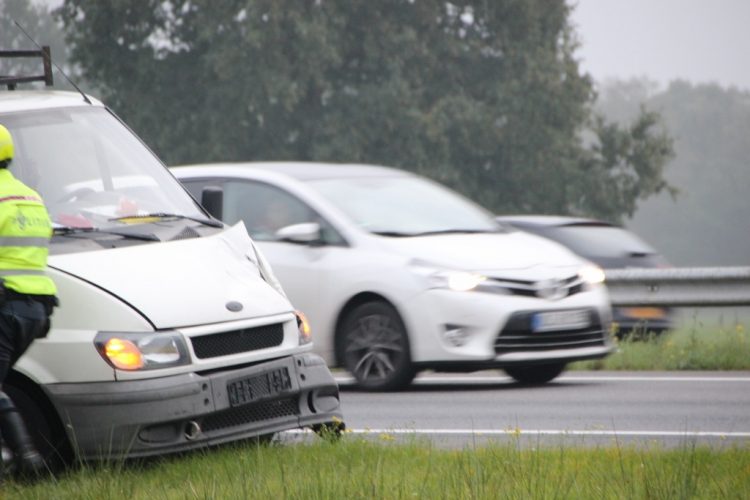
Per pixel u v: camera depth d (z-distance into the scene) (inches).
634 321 2470.5
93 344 1140.5
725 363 2160.4
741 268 2416.3
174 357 1151.6
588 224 2655.0
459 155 7864.2
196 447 1159.0
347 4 7652.6
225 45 7416.3
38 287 1089.4
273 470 1115.9
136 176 1337.4
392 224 1926.7
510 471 1085.1
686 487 999.0
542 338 1834.4
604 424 1553.9
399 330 1834.4
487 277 1824.6
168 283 1196.5
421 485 1042.1
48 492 1059.3
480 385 1929.1
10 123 1309.1
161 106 7785.4
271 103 7539.4
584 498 999.0
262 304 1234.6
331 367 1897.1
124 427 1126.4
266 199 1982.0
